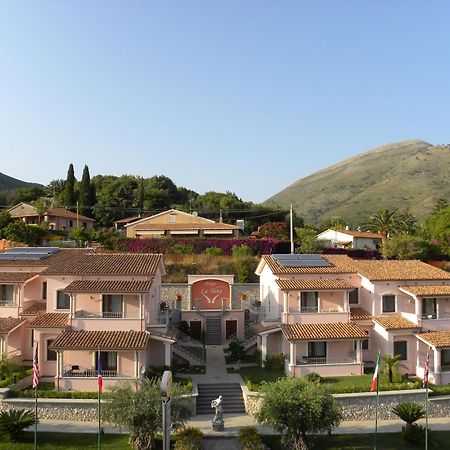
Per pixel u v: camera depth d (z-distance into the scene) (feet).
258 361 147.23
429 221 277.44
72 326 129.80
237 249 223.30
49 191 455.22
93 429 108.88
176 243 232.53
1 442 101.40
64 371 125.80
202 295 191.93
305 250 234.58
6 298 145.38
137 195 421.59
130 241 232.53
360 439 106.42
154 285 148.05
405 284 146.82
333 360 135.74
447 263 232.73
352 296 152.66
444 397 120.47
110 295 134.82
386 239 255.29
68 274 138.41
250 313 181.98
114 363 126.82
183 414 99.76
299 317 139.85
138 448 97.60
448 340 132.16
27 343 140.36
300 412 96.58
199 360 148.56
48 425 111.04
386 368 136.05
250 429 103.45
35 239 247.09
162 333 133.49
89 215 379.76
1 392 113.80
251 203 452.35
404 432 105.40
